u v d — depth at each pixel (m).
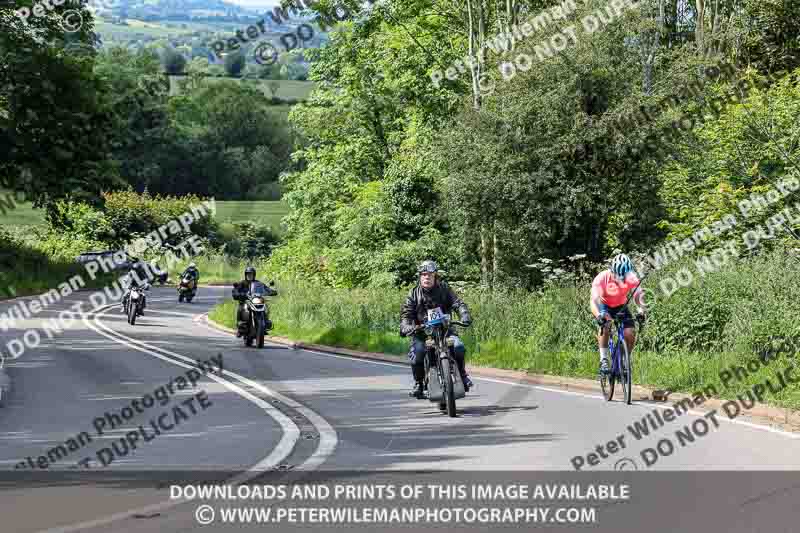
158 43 176.00
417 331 25.09
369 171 100.25
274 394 29.88
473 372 35.41
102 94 62.44
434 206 73.75
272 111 180.62
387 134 97.75
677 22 78.06
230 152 175.38
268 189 177.62
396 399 28.34
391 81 87.94
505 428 21.88
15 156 61.19
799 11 64.75
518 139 53.81
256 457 18.88
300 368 38.25
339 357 43.38
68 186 61.69
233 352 45.75
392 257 71.06
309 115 100.56
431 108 81.31
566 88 53.03
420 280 24.95
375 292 55.34
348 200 100.56
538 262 55.59
